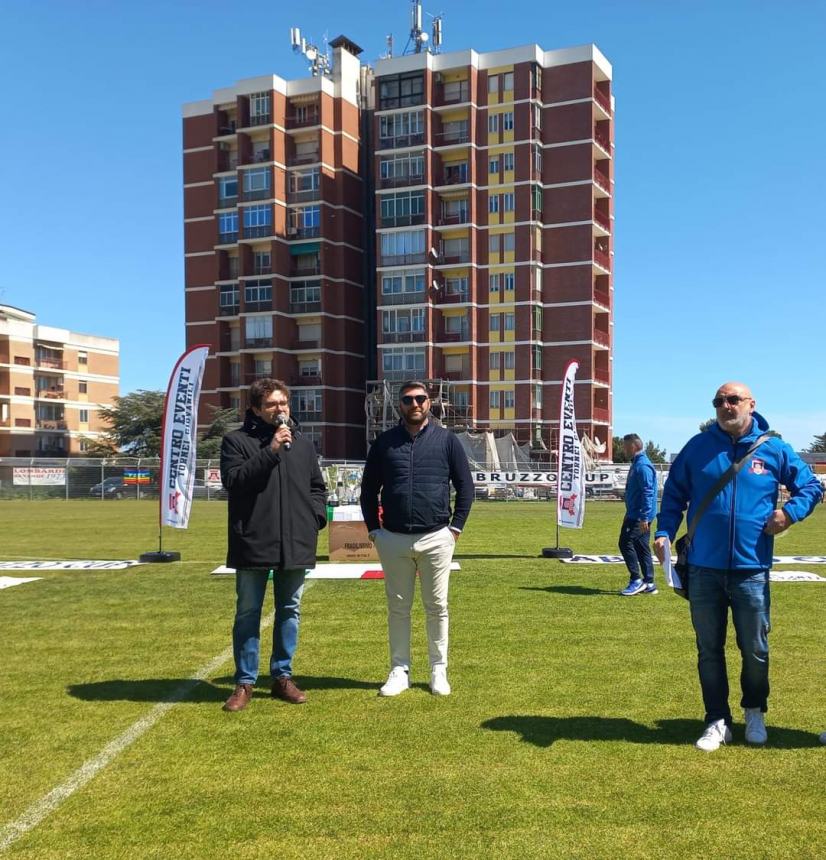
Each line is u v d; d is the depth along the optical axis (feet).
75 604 33.24
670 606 31.58
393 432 20.04
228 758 15.58
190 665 22.88
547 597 33.81
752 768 14.94
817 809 13.26
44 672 22.11
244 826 12.78
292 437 19.26
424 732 16.93
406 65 188.24
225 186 207.62
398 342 188.14
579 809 13.29
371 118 215.92
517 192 183.11
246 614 19.06
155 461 156.66
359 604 32.63
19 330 254.06
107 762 15.42
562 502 48.44
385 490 19.88
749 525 15.96
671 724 17.39
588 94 181.98
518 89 183.01
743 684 16.52
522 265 182.60
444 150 187.42
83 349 274.77
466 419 183.83
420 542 19.62
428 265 186.19
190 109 212.64
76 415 271.69
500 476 135.64
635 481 34.37
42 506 127.85
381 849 12.02
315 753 15.80
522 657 23.24
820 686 20.11
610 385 195.72
